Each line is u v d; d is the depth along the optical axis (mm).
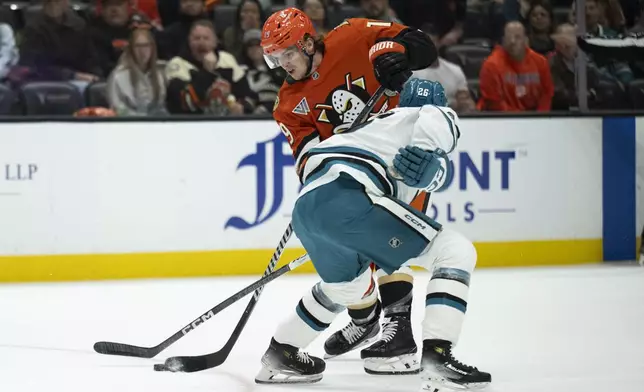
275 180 20484
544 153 21312
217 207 20391
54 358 13297
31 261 19922
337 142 10508
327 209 10188
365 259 10664
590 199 21609
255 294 12047
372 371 12102
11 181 19750
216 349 13742
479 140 21031
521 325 15172
